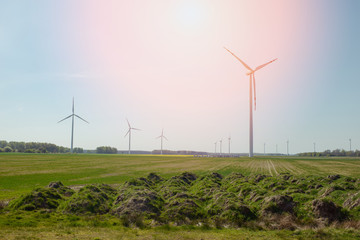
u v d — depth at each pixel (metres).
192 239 17.06
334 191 27.86
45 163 83.88
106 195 28.78
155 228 20.33
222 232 19.42
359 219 21.38
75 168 69.50
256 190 29.42
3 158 106.62
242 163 102.06
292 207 23.78
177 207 24.62
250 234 18.75
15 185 40.22
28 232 17.34
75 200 25.14
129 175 55.66
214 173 46.25
